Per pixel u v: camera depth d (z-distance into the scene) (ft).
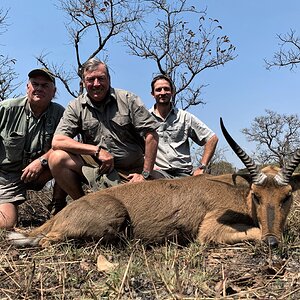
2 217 6.44
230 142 5.04
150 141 6.20
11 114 6.59
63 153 6.22
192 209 5.37
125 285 3.66
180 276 3.73
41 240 5.12
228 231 5.19
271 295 3.51
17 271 4.14
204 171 7.45
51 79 6.53
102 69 6.10
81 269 4.21
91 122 6.29
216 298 3.38
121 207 5.26
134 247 4.92
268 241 4.59
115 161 6.41
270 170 5.59
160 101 7.49
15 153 6.63
